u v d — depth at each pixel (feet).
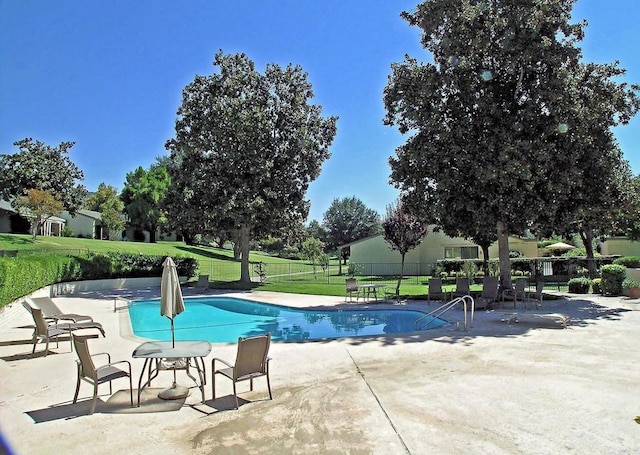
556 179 54.24
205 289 89.20
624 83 56.85
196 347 23.12
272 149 97.30
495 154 53.26
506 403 20.51
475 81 56.18
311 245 170.50
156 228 216.54
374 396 21.90
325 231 292.81
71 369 28.19
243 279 99.40
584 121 52.80
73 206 192.03
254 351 21.43
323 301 70.13
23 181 190.80
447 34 57.88
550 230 61.87
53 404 21.50
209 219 92.43
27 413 20.25
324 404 20.90
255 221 93.09
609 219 64.18
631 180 78.13
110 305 65.62
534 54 52.31
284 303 68.13
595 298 62.39
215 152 94.53
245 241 99.45
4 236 137.28
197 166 94.89
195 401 21.79
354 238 286.25
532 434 17.02
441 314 51.67
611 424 17.89
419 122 58.85
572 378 24.40
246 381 25.07
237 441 16.99
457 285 62.03
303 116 98.63
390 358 29.91
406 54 63.41
